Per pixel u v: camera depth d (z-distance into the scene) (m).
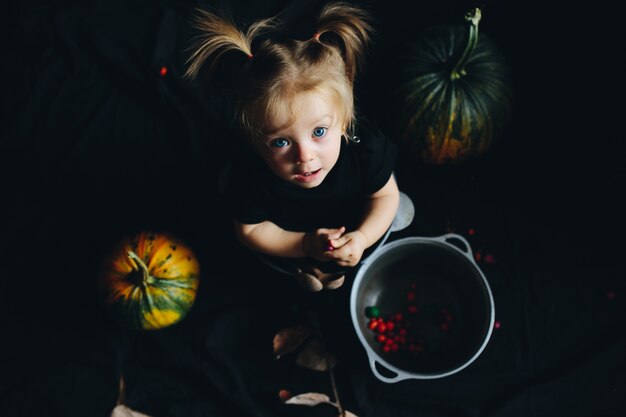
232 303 1.69
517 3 1.82
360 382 1.60
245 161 1.24
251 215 1.27
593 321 1.65
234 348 1.66
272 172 1.20
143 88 1.80
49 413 1.61
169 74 1.79
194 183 1.76
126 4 1.85
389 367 1.35
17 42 1.85
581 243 1.70
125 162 1.78
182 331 1.65
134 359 1.64
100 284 1.46
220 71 1.00
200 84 1.76
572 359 1.62
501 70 1.54
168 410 1.59
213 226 1.74
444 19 1.84
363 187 1.28
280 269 1.40
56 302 1.70
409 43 1.57
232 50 0.97
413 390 1.61
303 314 1.66
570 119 1.76
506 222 1.72
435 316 1.63
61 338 1.67
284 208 1.29
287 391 1.60
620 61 1.74
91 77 1.83
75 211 1.76
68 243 1.74
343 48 0.99
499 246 1.71
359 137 1.22
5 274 1.72
